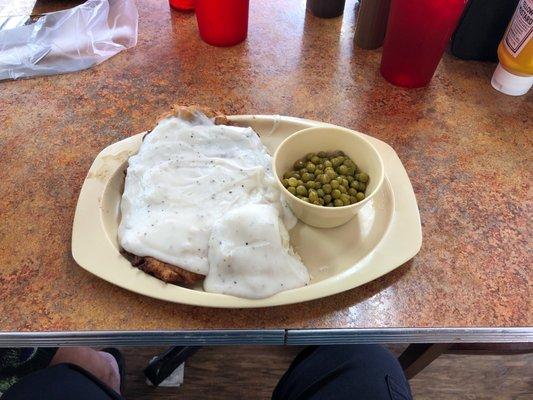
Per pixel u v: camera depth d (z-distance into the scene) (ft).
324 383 2.36
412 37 2.30
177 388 3.31
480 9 2.44
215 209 1.82
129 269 1.69
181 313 1.65
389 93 2.52
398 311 1.69
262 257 1.65
